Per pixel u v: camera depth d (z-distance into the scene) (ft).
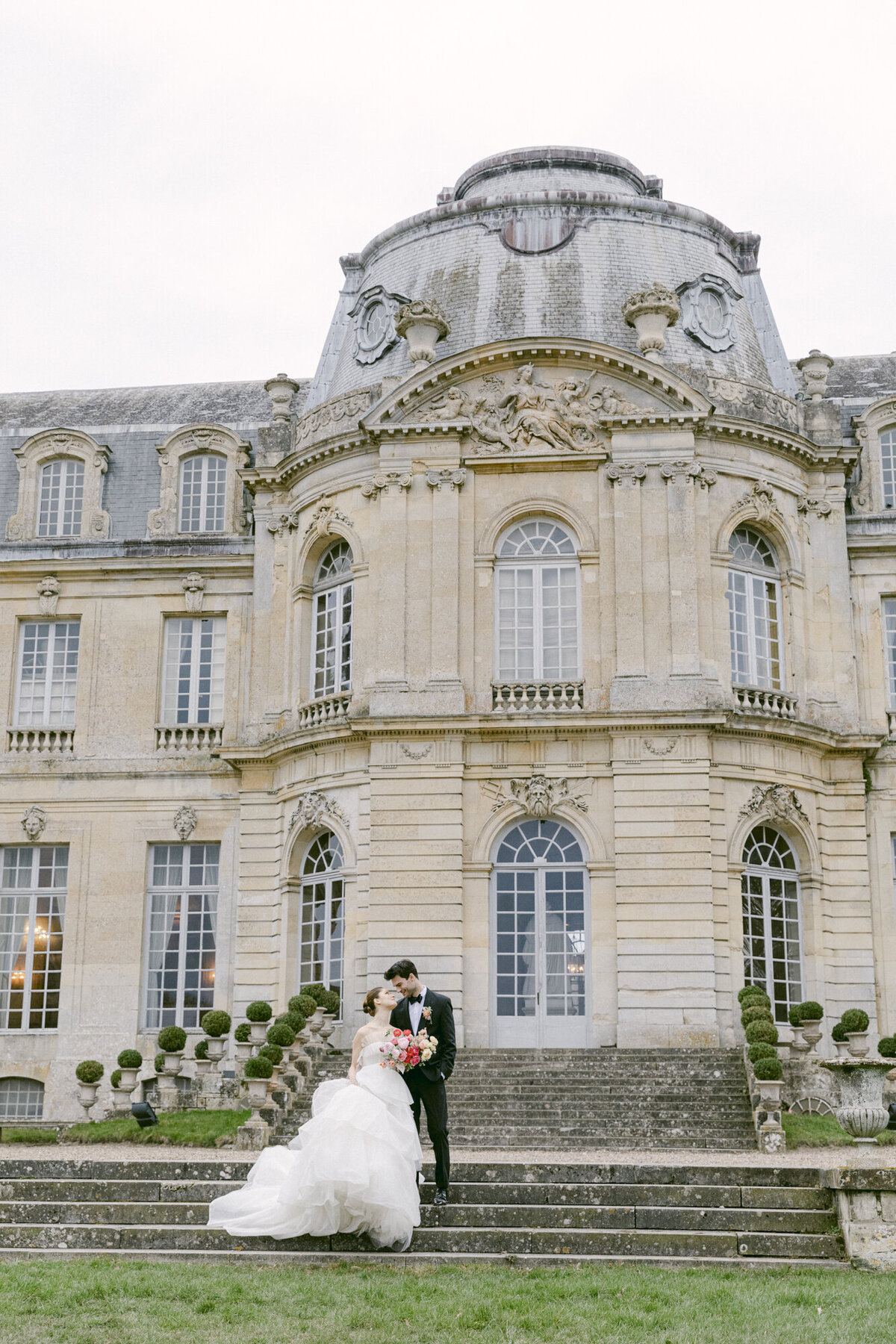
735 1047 92.22
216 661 119.65
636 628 100.99
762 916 101.65
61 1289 42.34
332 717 105.40
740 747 100.83
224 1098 93.20
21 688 120.98
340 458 109.09
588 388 105.70
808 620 109.09
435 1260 46.83
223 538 119.75
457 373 105.81
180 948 114.52
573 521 103.96
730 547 107.45
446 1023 50.01
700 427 104.47
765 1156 74.54
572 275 112.16
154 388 136.56
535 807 99.14
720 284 115.75
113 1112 95.09
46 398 136.46
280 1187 48.62
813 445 110.11
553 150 120.78
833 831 105.91
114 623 120.06
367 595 106.22
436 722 99.66
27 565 120.57
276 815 110.01
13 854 118.21
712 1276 44.96
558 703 100.89
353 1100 46.88
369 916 98.58
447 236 116.06
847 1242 46.96
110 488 124.26
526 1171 53.11
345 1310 40.34
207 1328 38.81
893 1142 79.71
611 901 97.45
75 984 113.60
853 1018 94.73
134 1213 50.70
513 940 99.25
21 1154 73.46
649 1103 83.20
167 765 116.47
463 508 104.73
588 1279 44.21
